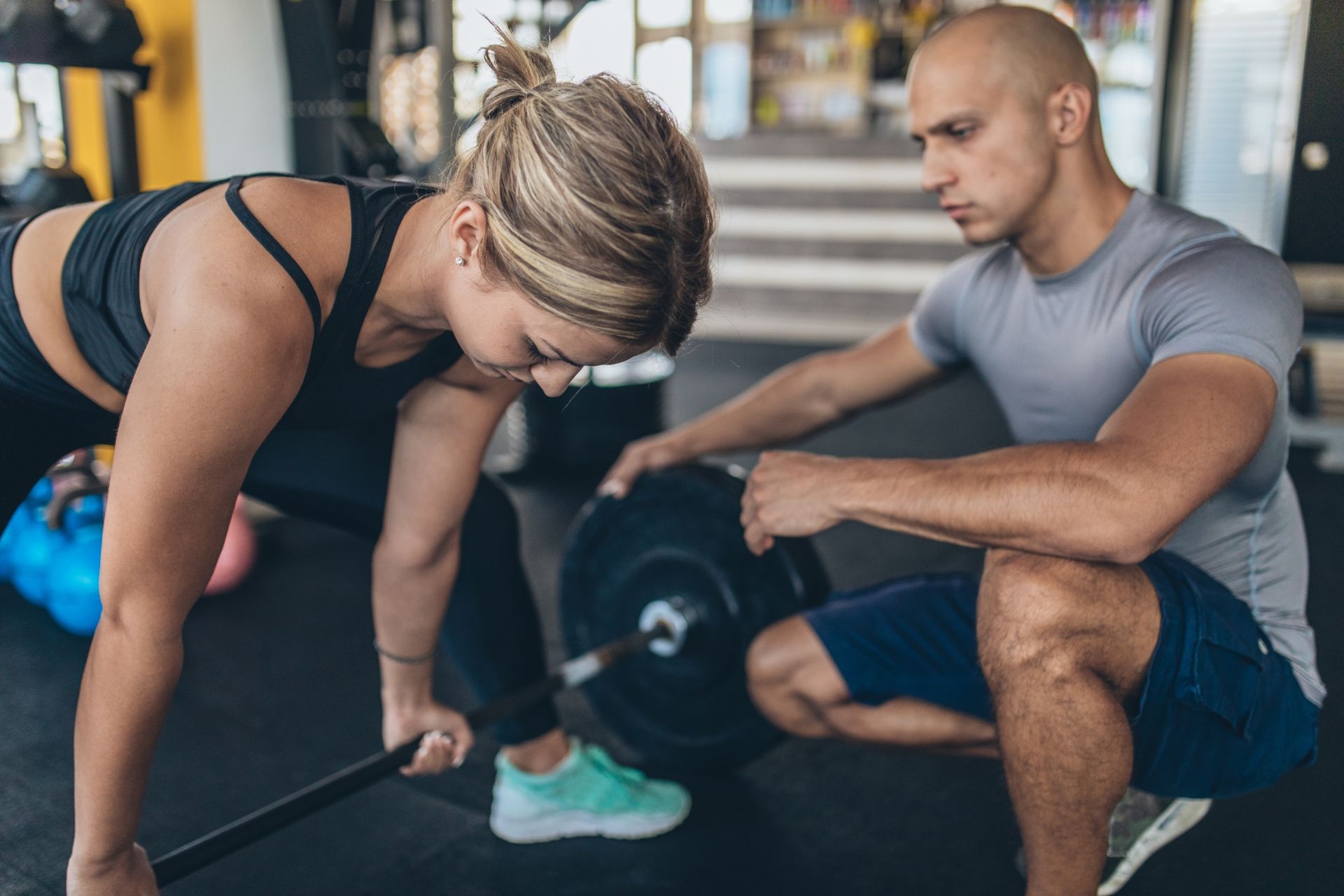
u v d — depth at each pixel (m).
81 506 2.21
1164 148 3.95
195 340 0.77
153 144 2.75
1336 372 3.78
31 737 1.73
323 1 2.62
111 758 0.83
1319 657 2.07
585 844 1.48
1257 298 1.05
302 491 1.24
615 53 7.17
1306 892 1.36
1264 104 3.93
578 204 0.71
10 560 2.21
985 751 1.34
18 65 2.33
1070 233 1.20
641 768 1.68
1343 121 3.33
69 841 1.46
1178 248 1.14
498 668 1.40
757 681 1.38
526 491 3.19
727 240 6.07
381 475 1.26
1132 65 6.09
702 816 1.55
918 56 1.22
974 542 1.06
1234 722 1.08
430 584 1.18
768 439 1.58
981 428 4.04
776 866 1.43
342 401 0.97
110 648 0.81
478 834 1.51
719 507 1.48
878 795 1.61
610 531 1.61
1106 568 1.04
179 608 0.82
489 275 0.77
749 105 7.20
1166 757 1.10
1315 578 2.51
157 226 0.89
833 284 5.96
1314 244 3.44
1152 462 0.98
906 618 1.33
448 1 3.00
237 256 0.79
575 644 1.69
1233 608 1.11
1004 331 1.31
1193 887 1.37
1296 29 3.37
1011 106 1.16
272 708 1.87
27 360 1.00
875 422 4.14
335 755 1.71
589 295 0.73
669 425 4.00
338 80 2.71
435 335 0.97
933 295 1.43
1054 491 1.00
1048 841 1.04
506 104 0.78
